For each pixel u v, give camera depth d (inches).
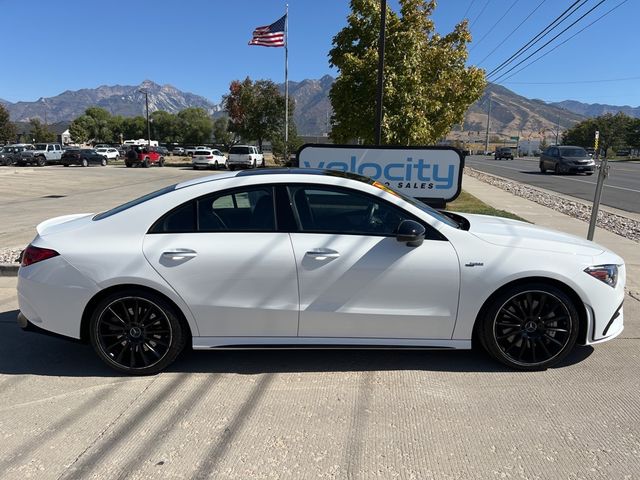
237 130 1991.9
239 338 155.6
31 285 154.9
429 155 362.3
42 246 155.6
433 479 109.1
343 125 581.9
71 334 155.6
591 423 130.5
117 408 138.8
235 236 153.4
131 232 154.4
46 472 111.9
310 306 152.6
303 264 150.9
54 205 577.9
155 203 157.3
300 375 157.8
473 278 151.5
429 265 151.3
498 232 162.2
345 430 127.6
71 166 1568.7
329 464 114.2
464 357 170.1
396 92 540.7
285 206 156.2
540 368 158.1
